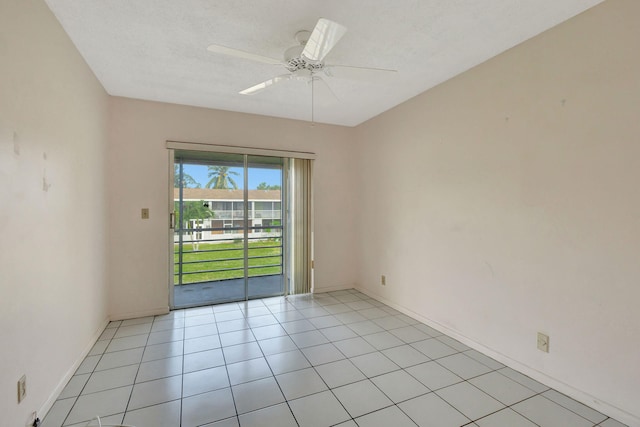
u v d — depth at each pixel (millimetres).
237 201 3697
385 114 3551
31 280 1530
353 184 4215
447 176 2713
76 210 2133
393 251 3453
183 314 3250
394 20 1830
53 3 1674
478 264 2422
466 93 2512
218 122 3453
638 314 1549
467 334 2527
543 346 1969
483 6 1704
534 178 2014
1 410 1281
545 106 1944
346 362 2264
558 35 1871
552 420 1644
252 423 1628
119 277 3049
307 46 1652
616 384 1630
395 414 1701
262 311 3357
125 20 1831
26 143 1487
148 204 3158
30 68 1521
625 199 1588
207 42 2076
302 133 3922
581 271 1771
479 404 1783
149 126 3154
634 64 1544
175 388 1933
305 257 4023
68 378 1978
